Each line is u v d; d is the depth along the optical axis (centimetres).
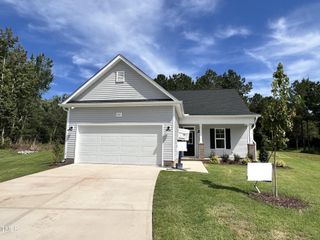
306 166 1759
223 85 6172
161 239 472
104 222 548
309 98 4216
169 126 1424
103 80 1560
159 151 1421
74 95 1539
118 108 1480
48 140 4272
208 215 595
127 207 647
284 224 562
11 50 3709
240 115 1872
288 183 1067
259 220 578
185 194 770
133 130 1458
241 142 1980
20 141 3556
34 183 910
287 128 788
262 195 804
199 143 1869
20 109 3844
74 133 1501
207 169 1365
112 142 1469
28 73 3797
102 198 726
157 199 718
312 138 4359
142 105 1451
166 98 1477
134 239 470
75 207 645
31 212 605
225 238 483
